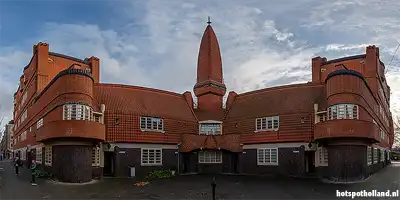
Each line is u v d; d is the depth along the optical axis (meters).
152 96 39.84
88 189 24.81
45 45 40.66
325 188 24.61
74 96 28.12
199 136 39.12
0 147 104.69
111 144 33.12
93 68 44.78
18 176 32.59
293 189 24.64
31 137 42.19
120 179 31.25
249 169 36.44
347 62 41.00
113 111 34.38
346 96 27.34
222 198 21.70
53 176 29.31
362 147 27.97
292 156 33.00
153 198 21.64
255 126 36.97
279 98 37.38
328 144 28.73
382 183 26.28
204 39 45.78
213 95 43.91
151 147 35.62
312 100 34.28
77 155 27.80
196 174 36.91
